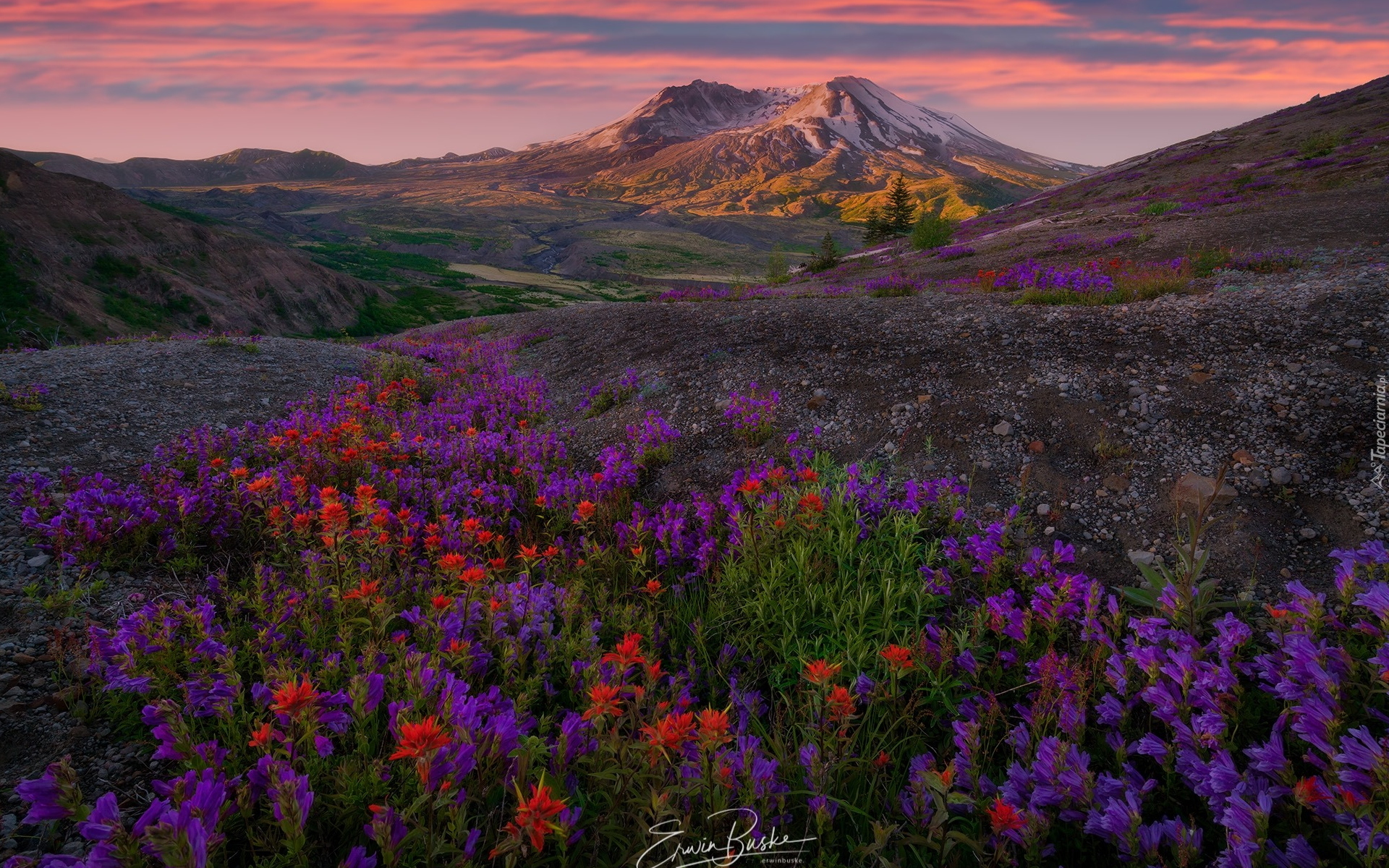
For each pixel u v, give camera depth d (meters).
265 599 3.88
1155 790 2.57
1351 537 4.38
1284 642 2.86
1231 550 4.52
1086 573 4.75
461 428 9.68
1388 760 1.96
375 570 4.39
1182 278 11.58
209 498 5.48
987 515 5.57
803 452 6.84
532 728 3.09
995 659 3.53
